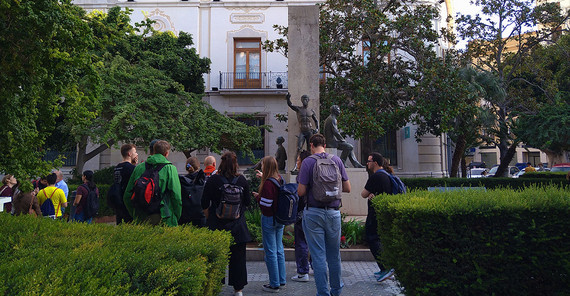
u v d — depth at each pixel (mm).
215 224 4559
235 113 21391
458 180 16656
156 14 21688
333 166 4145
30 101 4480
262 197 4770
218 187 4566
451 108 16516
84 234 3219
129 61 16562
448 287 3174
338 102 17234
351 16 17500
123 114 12836
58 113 4863
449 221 3141
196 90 19625
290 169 10930
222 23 21906
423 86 16609
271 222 5062
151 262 2432
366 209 10820
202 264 2768
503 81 20422
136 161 5438
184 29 21703
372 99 17141
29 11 3664
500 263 3092
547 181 15828
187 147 14664
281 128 21422
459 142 19641
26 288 1777
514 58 22797
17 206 7008
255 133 16828
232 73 21688
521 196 3393
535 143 18391
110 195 5031
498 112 21219
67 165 20281
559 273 3014
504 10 20062
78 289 1831
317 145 4371
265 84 21750
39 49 3963
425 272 3207
